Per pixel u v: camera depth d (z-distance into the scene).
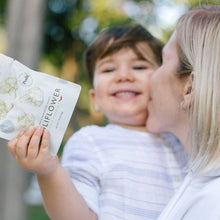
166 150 1.42
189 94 1.14
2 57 1.02
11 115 1.03
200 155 1.03
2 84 1.02
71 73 5.68
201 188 1.02
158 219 1.07
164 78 1.25
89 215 1.15
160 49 1.62
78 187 1.22
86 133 1.41
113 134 1.43
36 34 2.95
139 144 1.41
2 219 2.81
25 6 2.92
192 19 1.19
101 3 5.31
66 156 1.35
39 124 1.04
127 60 1.55
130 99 1.52
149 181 1.31
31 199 5.65
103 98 1.56
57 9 5.68
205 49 1.08
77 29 5.69
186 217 0.98
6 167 2.83
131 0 5.21
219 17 1.12
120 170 1.30
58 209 1.09
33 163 1.02
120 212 1.22
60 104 1.04
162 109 1.26
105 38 1.61
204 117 1.03
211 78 1.03
